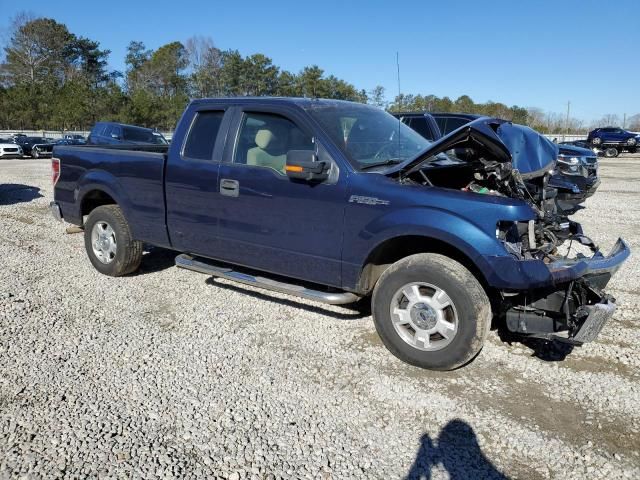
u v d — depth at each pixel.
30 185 13.84
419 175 4.20
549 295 3.57
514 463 2.83
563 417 3.24
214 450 2.91
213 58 59.84
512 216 3.42
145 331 4.46
